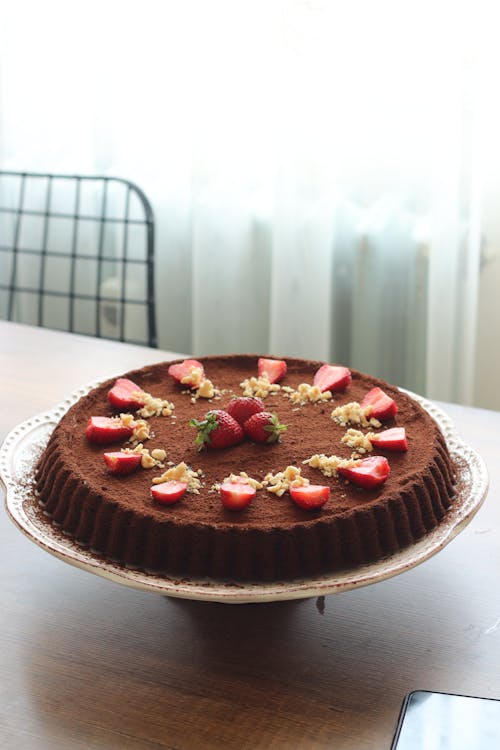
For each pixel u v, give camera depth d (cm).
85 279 182
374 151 154
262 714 69
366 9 146
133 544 76
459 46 141
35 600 78
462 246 148
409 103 150
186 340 181
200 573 75
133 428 88
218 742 67
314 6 145
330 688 71
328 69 148
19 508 80
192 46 158
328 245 156
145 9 160
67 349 123
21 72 172
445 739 65
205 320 170
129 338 180
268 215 165
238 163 161
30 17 167
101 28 163
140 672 72
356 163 156
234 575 75
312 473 83
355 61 150
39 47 169
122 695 70
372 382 99
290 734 67
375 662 73
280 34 148
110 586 80
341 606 78
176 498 78
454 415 105
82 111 171
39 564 82
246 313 171
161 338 180
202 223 164
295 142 151
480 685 71
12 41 170
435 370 153
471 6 139
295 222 155
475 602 79
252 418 88
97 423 88
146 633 75
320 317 159
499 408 163
